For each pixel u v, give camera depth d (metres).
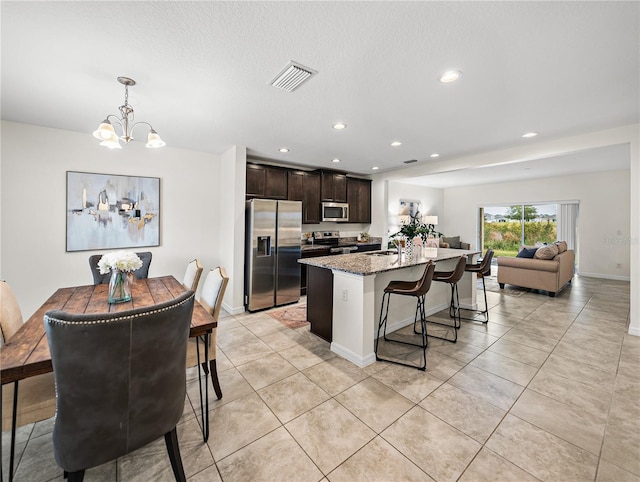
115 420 1.08
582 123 2.95
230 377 2.29
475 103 2.48
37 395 1.34
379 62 1.85
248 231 4.06
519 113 2.69
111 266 1.95
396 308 3.32
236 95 2.31
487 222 8.16
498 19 1.46
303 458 1.50
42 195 3.06
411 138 3.47
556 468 1.42
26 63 1.84
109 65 1.87
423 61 1.84
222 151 4.13
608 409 1.86
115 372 1.04
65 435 1.03
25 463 1.46
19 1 1.31
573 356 2.61
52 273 3.12
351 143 3.70
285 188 4.76
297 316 3.78
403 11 1.40
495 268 7.77
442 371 2.36
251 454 1.53
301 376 2.30
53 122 2.92
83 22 1.46
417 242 3.85
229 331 3.25
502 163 4.05
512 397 2.00
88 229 3.31
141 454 1.54
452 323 3.51
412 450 1.54
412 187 7.89
